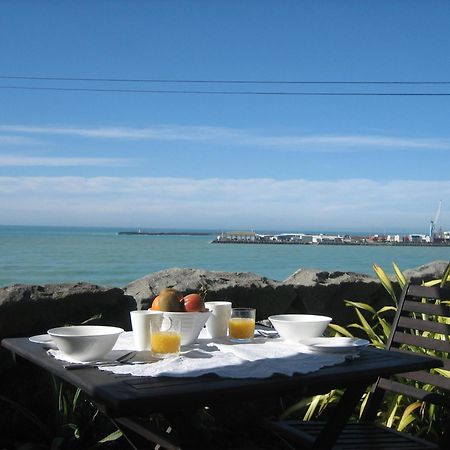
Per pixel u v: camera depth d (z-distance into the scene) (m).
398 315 2.89
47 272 33.00
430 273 4.77
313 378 1.87
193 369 1.89
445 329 2.69
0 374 3.21
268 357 2.10
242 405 3.63
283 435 2.62
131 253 53.41
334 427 2.19
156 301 2.36
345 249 81.19
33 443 3.14
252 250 67.19
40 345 2.26
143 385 1.71
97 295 3.40
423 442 2.53
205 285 3.74
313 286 4.09
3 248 57.28
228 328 2.57
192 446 1.88
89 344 1.98
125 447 3.26
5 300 3.17
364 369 1.99
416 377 2.70
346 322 4.27
